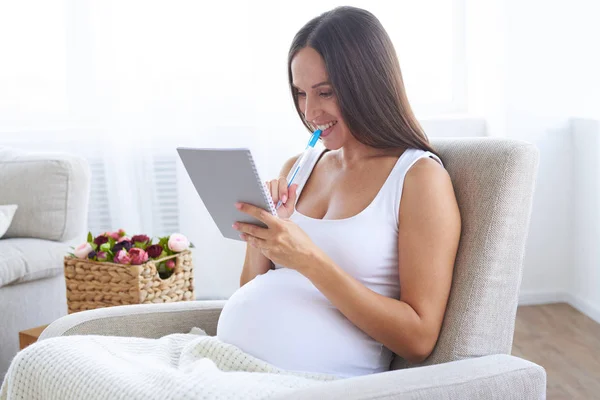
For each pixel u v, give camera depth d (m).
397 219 1.32
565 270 3.38
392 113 1.36
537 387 1.10
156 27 3.34
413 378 1.05
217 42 3.36
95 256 2.13
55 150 3.40
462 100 3.52
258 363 1.25
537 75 3.21
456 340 1.23
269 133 3.39
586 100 3.23
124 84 3.34
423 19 3.45
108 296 2.09
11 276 2.33
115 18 3.33
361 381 1.04
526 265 3.36
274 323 1.29
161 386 1.08
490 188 1.26
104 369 1.17
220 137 3.40
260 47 3.33
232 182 1.16
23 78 3.42
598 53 3.20
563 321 3.12
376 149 1.41
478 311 1.24
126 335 1.51
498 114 3.26
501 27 3.20
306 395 0.99
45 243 2.53
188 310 1.56
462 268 1.26
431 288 1.25
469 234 1.27
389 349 1.37
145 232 3.42
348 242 1.32
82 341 1.31
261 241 1.21
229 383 1.06
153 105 3.37
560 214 3.33
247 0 3.33
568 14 3.18
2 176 2.61
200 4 3.34
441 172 1.30
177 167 3.39
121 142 3.34
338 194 1.41
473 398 1.05
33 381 1.25
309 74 1.37
